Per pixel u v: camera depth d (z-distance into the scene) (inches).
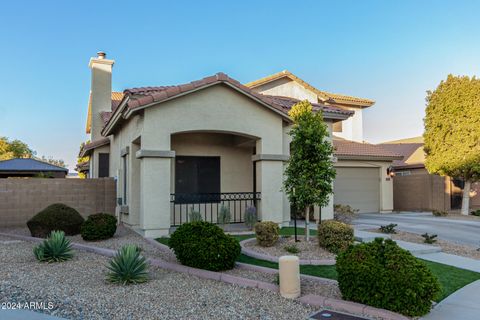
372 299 220.5
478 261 368.8
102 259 353.1
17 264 331.9
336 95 1034.7
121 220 585.3
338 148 847.1
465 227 598.9
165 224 453.1
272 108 518.9
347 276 230.7
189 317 209.9
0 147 1895.9
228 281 279.7
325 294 249.1
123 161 584.4
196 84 468.4
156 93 457.1
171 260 340.2
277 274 292.4
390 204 877.8
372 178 874.1
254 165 614.2
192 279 287.3
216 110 489.1
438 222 658.8
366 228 556.7
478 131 763.4
